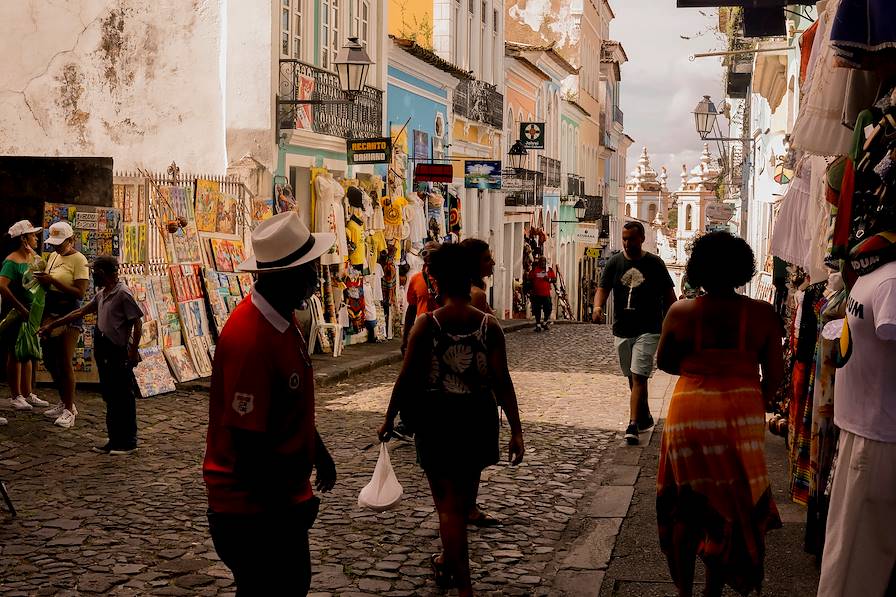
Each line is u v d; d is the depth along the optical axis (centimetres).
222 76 1795
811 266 762
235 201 1634
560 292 4447
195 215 1514
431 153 2688
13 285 1182
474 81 3134
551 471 944
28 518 756
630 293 1059
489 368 589
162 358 1368
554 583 624
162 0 1819
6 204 1368
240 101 1778
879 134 481
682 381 550
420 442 586
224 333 433
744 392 538
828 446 624
